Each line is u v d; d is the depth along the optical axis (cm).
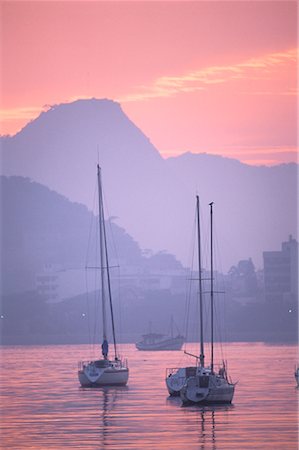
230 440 17150
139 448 16412
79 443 16975
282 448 16388
